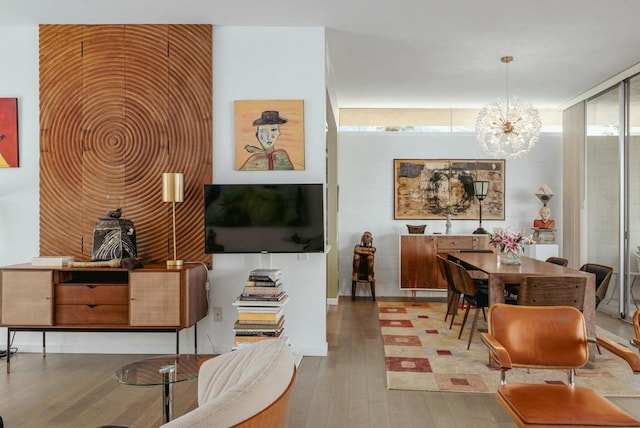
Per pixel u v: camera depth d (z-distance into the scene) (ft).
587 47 16.43
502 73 19.43
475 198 25.43
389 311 21.57
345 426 9.86
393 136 25.61
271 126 14.80
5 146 15.10
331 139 22.74
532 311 8.61
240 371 6.25
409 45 16.25
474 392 11.75
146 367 8.23
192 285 13.44
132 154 14.90
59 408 10.68
